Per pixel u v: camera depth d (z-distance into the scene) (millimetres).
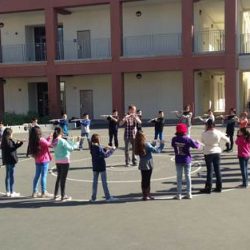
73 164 15680
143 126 28438
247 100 38906
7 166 10852
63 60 32062
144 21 33375
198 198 9922
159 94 33188
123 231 7633
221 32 33562
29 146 10656
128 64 30562
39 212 9203
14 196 10836
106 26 34188
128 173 13445
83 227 7980
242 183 11312
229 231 7449
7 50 36250
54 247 6949
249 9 33125
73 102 35719
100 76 34781
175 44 32406
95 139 9922
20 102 37438
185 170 9891
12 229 8039
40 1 32219
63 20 35125
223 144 18875
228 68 28469
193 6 29391
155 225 7922
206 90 34844
